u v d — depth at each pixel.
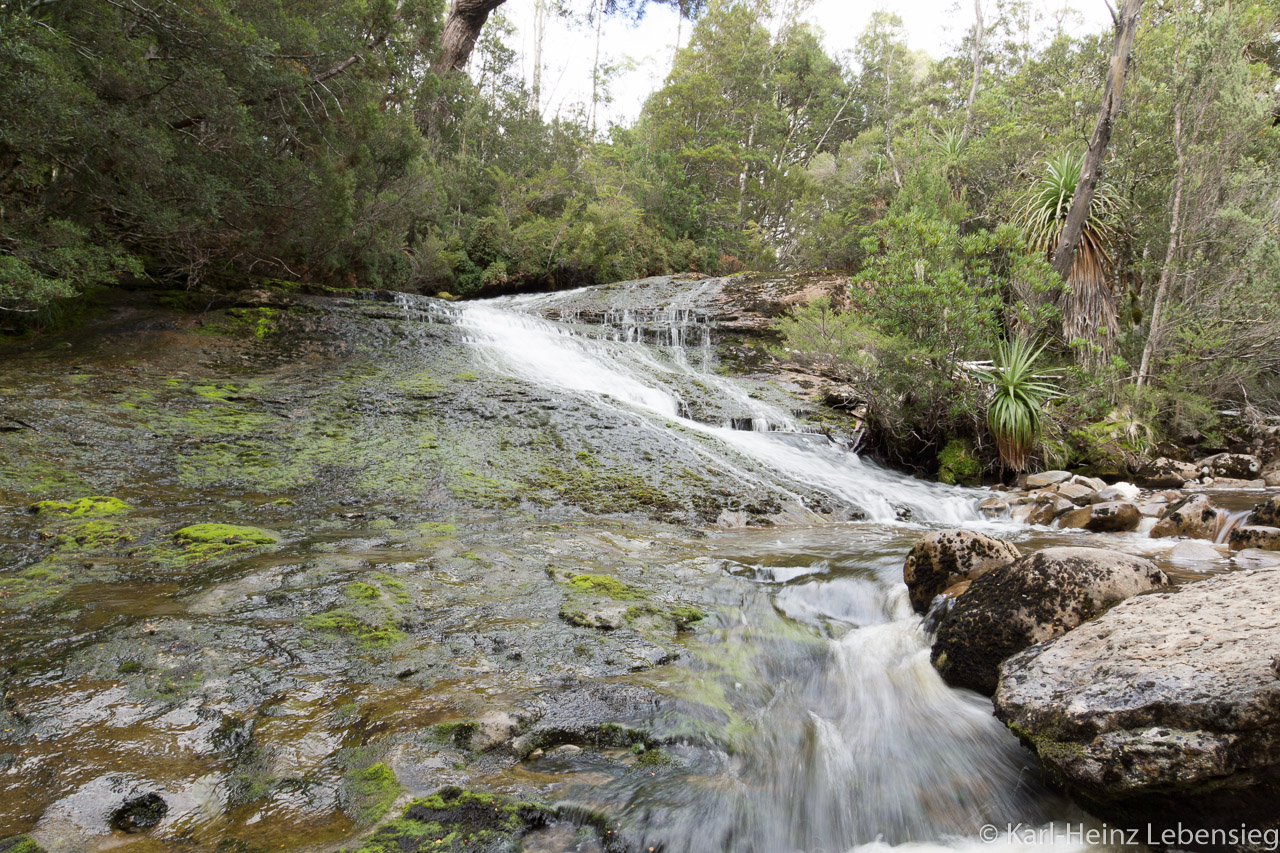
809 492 7.65
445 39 20.02
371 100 13.80
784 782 2.45
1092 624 2.80
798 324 9.59
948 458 9.41
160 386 7.59
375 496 5.88
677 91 29.95
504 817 2.06
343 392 8.18
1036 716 2.44
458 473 6.59
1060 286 9.03
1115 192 12.01
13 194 8.04
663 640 3.38
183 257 10.73
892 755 2.68
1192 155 11.19
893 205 16.42
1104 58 18.23
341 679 2.72
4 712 2.30
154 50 8.77
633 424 8.59
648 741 2.54
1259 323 10.47
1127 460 9.39
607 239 21.83
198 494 5.39
